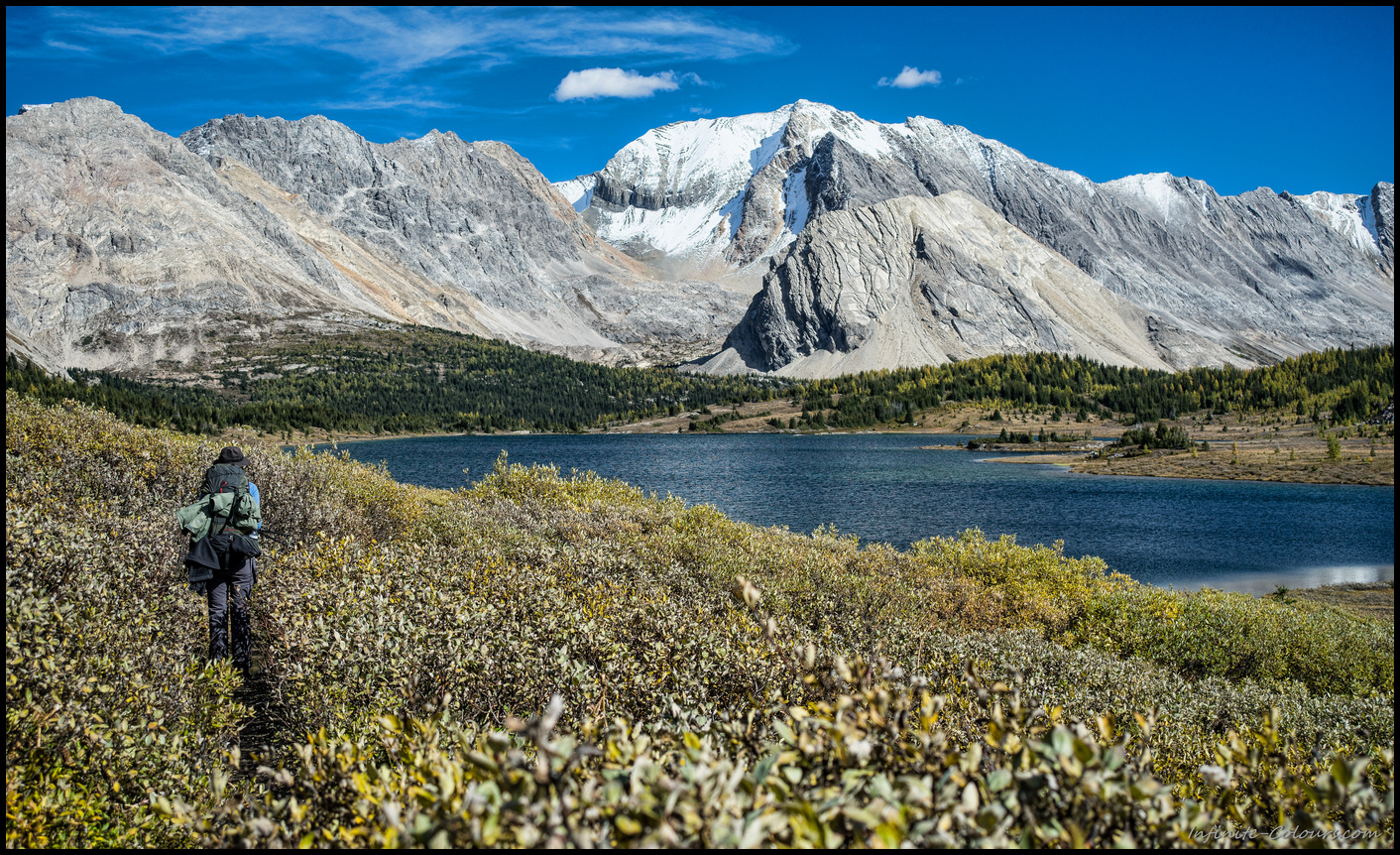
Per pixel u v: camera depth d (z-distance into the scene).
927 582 15.15
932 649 7.99
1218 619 14.64
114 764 3.54
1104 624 14.31
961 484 79.06
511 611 6.15
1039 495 69.38
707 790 1.96
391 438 190.25
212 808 3.06
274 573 6.98
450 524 11.45
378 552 8.00
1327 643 14.19
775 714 3.90
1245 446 117.88
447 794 2.14
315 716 4.43
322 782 2.88
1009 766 2.35
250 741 4.99
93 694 3.90
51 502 7.27
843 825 1.96
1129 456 111.25
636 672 4.92
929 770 2.29
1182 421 180.62
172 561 6.75
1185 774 5.23
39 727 3.33
